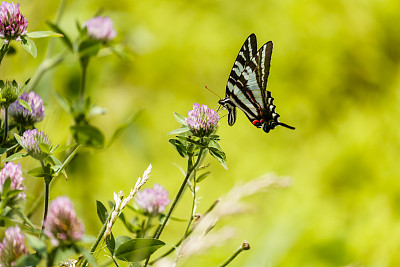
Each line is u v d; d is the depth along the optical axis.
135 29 1.69
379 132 2.29
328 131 2.40
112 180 2.04
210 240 1.00
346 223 1.89
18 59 1.25
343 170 2.16
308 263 1.61
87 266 0.95
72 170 1.93
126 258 0.94
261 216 1.62
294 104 2.46
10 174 0.92
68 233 0.88
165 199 1.02
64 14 1.56
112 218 0.93
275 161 2.26
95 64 1.79
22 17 0.98
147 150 2.15
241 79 1.16
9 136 1.01
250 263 1.42
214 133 1.00
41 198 1.06
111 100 2.19
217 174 2.20
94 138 1.14
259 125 1.19
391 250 1.73
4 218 0.90
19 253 0.89
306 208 1.83
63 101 1.14
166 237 1.85
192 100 2.45
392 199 2.01
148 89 2.36
